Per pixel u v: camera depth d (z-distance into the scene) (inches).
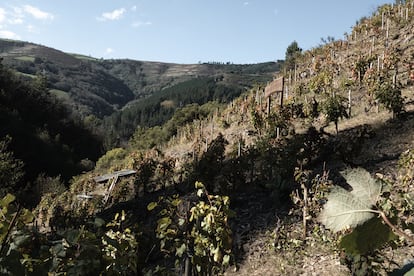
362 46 879.1
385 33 879.7
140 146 1801.2
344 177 30.9
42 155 1969.7
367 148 420.2
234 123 808.9
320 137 465.4
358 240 29.1
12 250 74.0
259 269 272.7
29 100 2439.7
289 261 267.6
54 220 557.6
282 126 540.1
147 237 164.2
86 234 92.7
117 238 119.3
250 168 469.1
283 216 327.9
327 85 698.2
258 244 300.2
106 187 807.7
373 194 29.3
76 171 2090.3
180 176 610.5
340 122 551.8
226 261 133.0
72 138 2620.6
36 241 87.9
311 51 1127.6
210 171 467.8
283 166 382.6
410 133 420.8
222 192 411.8
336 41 1048.8
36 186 1316.4
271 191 379.9
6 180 1106.7
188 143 905.5
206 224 130.3
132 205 546.9
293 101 708.0
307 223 297.7
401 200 201.5
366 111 548.4
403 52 721.6
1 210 86.0
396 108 470.6
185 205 146.2
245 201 381.1
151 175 633.0
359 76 679.7
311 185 346.9
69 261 87.9
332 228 29.5
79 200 729.6
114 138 2874.0
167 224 135.3
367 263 167.3
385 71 621.6
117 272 98.3
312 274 245.4
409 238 27.7
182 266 140.9
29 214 89.2
